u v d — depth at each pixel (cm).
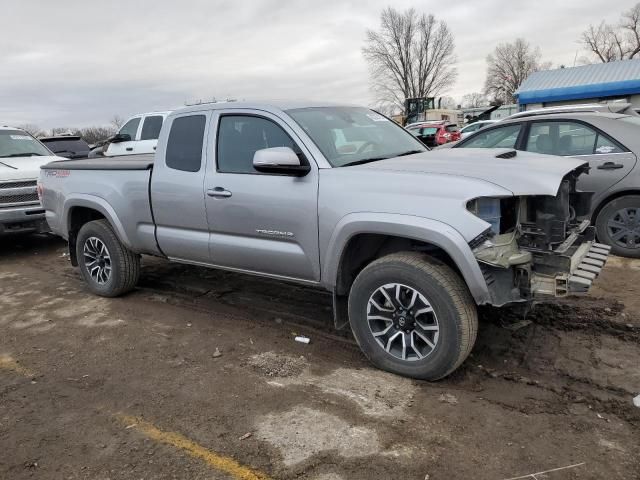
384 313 362
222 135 443
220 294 559
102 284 567
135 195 505
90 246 570
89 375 390
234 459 282
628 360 372
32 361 420
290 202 390
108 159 613
